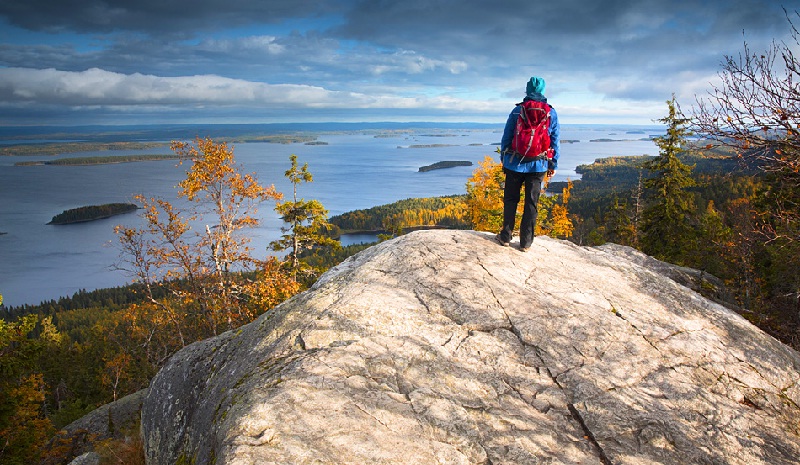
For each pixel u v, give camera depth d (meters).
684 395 4.18
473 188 24.28
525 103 5.81
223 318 19.55
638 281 6.34
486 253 6.17
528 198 6.13
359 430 3.22
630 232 31.66
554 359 4.39
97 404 34.06
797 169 4.89
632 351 4.63
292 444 2.99
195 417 4.89
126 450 7.16
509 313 4.94
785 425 4.12
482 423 3.54
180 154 18.53
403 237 6.63
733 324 5.62
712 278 9.72
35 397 16.28
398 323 4.66
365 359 4.07
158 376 6.12
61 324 74.44
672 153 23.95
